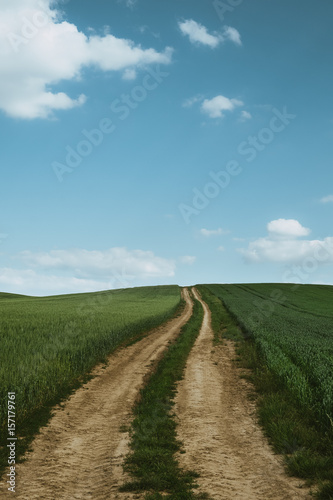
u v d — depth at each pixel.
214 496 6.56
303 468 7.42
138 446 9.17
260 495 6.61
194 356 23.64
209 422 11.42
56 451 9.14
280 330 31.97
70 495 6.80
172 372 18.27
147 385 16.06
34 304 58.16
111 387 15.98
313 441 8.74
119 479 7.42
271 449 9.05
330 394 10.30
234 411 12.63
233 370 19.50
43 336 20.95
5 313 35.56
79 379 17.11
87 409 12.90
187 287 122.00
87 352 19.02
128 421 11.53
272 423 10.15
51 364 15.00
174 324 43.16
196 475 7.50
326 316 52.47
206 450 9.05
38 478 7.56
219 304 70.44
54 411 12.48
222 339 31.38
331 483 6.45
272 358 18.02
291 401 12.28
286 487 6.88
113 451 9.05
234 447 9.30
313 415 10.45
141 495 6.66
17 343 18.12
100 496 6.73
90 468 8.14
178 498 6.40
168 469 7.69
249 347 24.27
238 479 7.36
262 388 14.90
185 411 12.66
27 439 9.82
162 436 9.88
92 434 10.45
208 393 15.06
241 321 38.16
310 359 17.14
